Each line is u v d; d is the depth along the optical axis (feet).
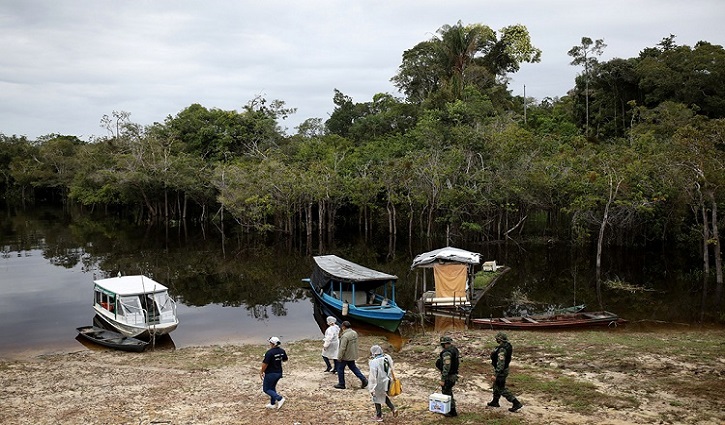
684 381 61.46
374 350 49.37
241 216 231.71
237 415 52.75
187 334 95.20
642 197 154.51
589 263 164.96
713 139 127.95
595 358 71.36
